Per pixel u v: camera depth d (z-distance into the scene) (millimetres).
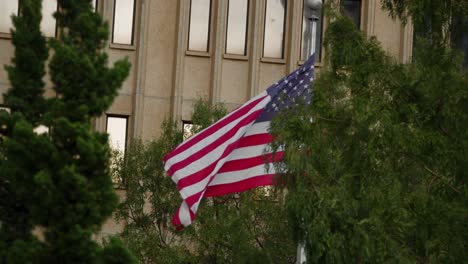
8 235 40438
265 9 79500
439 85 36938
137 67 77438
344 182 37000
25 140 38250
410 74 37406
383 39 79875
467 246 35875
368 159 37188
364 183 36812
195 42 78875
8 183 39938
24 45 39812
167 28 78375
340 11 39750
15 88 39938
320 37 78750
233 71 79000
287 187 38812
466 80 37156
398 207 36062
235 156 46156
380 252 35938
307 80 46812
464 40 71875
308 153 37812
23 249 39156
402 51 79812
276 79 79312
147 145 66562
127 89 77688
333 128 37938
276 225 56156
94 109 39312
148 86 78000
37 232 56500
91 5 40062
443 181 36562
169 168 45656
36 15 40000
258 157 46062
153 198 63156
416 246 36875
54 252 39375
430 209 36156
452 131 36906
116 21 77688
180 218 45844
